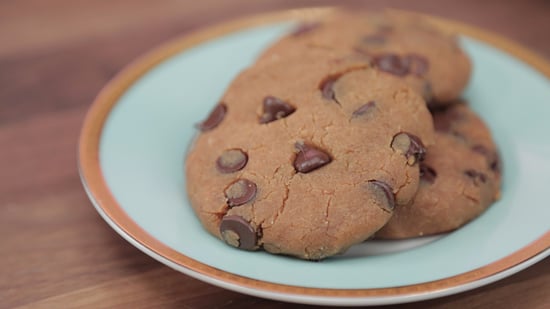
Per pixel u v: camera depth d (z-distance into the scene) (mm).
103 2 562
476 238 397
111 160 427
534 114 450
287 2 562
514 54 479
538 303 391
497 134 446
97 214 432
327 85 417
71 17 549
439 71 447
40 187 443
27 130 472
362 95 411
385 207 390
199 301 396
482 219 409
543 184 418
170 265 383
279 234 389
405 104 410
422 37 458
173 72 473
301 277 378
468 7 555
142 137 442
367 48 450
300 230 388
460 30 493
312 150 399
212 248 391
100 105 448
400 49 450
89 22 545
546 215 402
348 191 391
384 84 416
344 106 409
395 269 383
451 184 412
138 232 394
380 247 405
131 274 406
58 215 431
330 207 389
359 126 402
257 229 390
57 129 472
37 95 492
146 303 396
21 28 539
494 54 481
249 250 392
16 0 564
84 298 398
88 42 530
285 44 457
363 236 388
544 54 510
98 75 506
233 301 396
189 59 481
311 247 387
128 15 551
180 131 450
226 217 392
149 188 418
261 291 372
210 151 414
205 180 407
